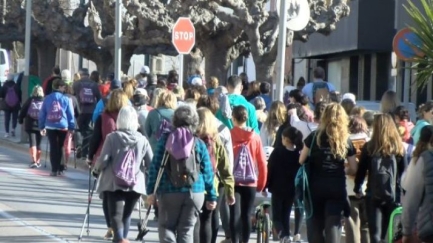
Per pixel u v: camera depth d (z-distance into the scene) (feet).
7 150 224.12
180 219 88.84
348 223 102.22
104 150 101.86
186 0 204.64
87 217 114.93
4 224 120.78
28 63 237.86
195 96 123.85
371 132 104.78
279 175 109.50
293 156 109.40
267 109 152.05
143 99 123.13
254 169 106.63
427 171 75.92
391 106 112.37
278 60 135.13
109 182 101.91
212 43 211.61
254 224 115.96
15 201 140.56
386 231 98.73
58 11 285.43
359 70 300.20
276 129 119.24
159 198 88.58
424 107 111.65
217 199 101.45
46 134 172.86
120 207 103.09
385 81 284.20
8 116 244.83
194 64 247.50
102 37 276.21
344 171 93.71
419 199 77.05
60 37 286.46
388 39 269.23
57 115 170.71
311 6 208.23
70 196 149.18
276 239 116.26
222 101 118.73
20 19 330.34
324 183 92.79
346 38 277.03
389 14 268.82
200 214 97.45
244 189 106.73
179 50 165.99
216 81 152.56
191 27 166.30
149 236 117.91
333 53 295.89
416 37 121.39
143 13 218.38
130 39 236.84
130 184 101.71
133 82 150.41
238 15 195.11
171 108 112.37
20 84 244.01
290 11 136.87
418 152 77.82
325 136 93.09
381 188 96.53
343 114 93.76
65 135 172.86
